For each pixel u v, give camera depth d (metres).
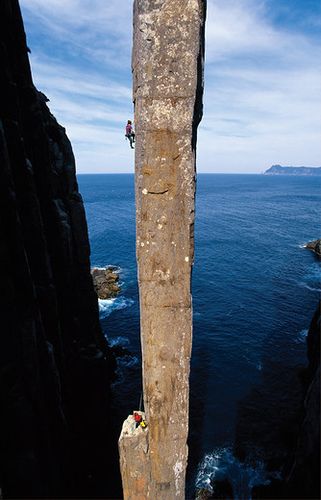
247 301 53.44
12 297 16.83
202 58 7.85
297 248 87.50
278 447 26.72
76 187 29.28
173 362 8.77
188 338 8.66
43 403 18.78
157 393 8.93
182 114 7.58
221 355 39.09
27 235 20.34
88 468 24.70
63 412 22.36
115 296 57.09
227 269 69.06
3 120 18.48
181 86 7.47
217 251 82.75
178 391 8.93
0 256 16.33
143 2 7.29
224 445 27.16
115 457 26.28
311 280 63.12
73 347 26.98
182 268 8.28
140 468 9.15
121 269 70.31
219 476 24.52
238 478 24.30
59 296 25.52
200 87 7.86
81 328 28.91
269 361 38.09
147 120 7.62
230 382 34.66
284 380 34.91
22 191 19.86
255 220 130.75
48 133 26.62
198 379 35.06
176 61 7.39
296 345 41.31
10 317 16.80
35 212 20.62
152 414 9.05
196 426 29.05
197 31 7.32
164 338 8.64
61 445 20.92
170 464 9.29
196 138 8.27
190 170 7.81
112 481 24.12
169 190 7.90
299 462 18.33
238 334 43.59
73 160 29.47
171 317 8.53
